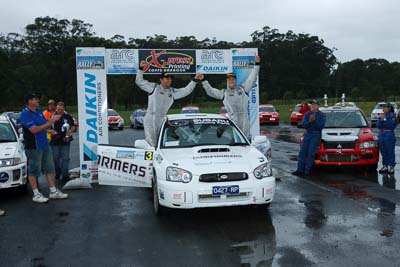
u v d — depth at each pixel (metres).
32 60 87.94
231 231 5.53
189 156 6.15
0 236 5.55
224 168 5.75
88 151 9.10
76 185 8.59
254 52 9.56
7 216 6.56
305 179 9.01
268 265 4.34
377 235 5.20
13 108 78.25
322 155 9.62
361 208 6.49
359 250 4.70
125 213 6.62
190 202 5.64
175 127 7.25
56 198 7.73
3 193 8.39
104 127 9.11
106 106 9.09
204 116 7.63
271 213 6.33
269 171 6.01
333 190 7.85
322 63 120.44
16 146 8.29
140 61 9.06
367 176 9.25
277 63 115.00
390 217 5.97
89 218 6.36
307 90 113.19
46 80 83.12
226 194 5.68
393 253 4.59
